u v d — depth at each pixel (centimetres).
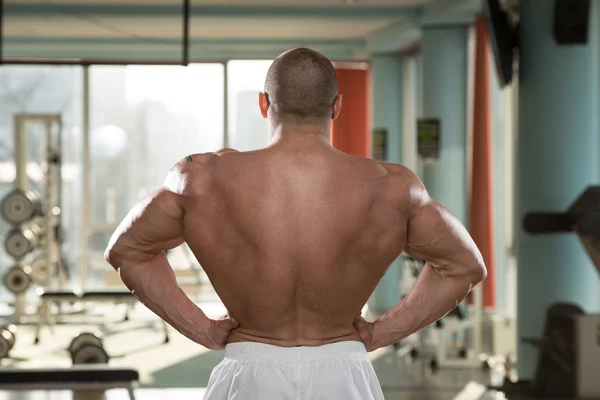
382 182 178
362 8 970
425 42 951
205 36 1141
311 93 179
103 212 1266
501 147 908
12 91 1271
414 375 722
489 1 610
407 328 188
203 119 1262
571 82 593
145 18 997
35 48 1206
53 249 1065
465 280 187
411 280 866
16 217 1009
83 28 1078
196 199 178
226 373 183
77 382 494
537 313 609
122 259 186
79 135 1276
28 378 490
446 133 931
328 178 177
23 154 1038
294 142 180
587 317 478
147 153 1271
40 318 906
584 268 601
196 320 186
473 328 767
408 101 1168
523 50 614
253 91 1253
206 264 182
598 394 479
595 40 607
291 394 176
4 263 1231
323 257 176
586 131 596
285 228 176
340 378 178
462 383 685
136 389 643
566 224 527
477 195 852
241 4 970
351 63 1213
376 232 179
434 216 180
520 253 625
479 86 859
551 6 595
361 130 1216
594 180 600
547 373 489
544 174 600
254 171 177
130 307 1066
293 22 1017
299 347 180
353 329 186
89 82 1266
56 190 1244
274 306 179
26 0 950
